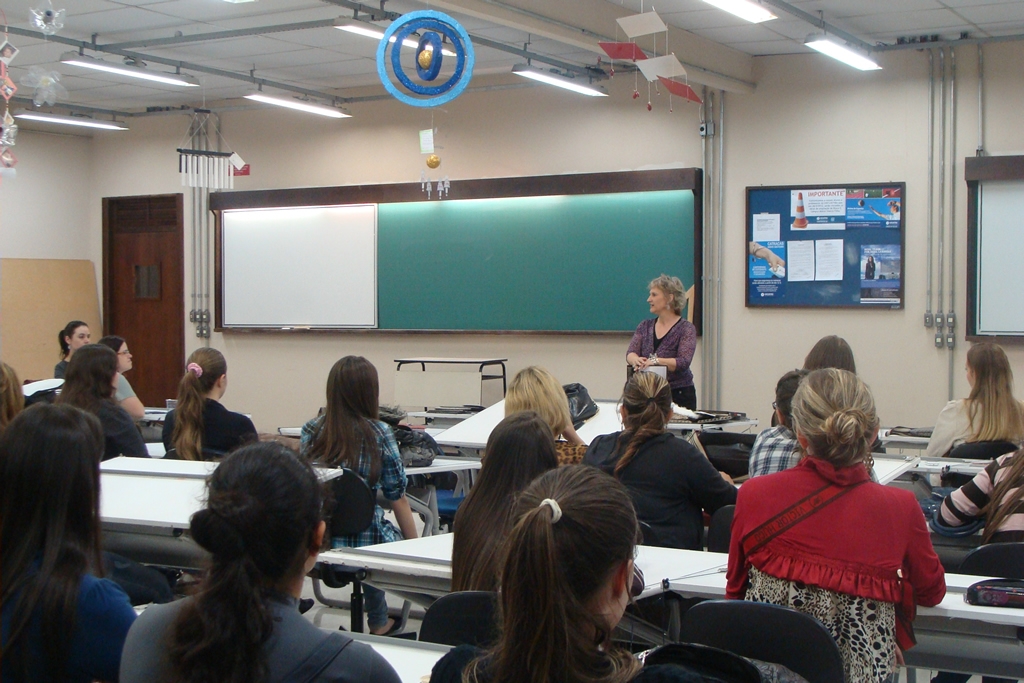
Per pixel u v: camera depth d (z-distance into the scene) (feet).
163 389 33.35
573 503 4.02
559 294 26.48
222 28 21.99
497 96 27.40
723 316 24.79
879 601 6.48
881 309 22.97
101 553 5.78
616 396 25.99
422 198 27.86
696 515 10.27
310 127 30.27
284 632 4.26
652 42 20.36
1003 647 7.45
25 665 5.25
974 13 19.69
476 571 7.36
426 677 5.91
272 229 30.53
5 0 19.47
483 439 15.37
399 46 15.70
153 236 33.22
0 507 5.41
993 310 21.88
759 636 6.13
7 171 11.34
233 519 4.15
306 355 30.50
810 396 6.79
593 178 25.64
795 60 23.70
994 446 12.61
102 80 27.61
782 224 23.86
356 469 11.25
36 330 32.48
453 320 27.89
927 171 22.39
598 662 3.92
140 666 4.40
